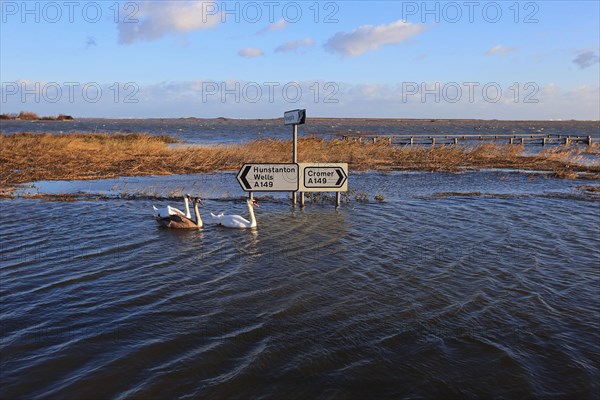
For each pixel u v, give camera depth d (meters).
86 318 7.23
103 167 27.64
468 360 6.02
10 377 5.62
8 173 24.34
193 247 11.20
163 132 96.69
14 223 13.48
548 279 8.91
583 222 13.95
